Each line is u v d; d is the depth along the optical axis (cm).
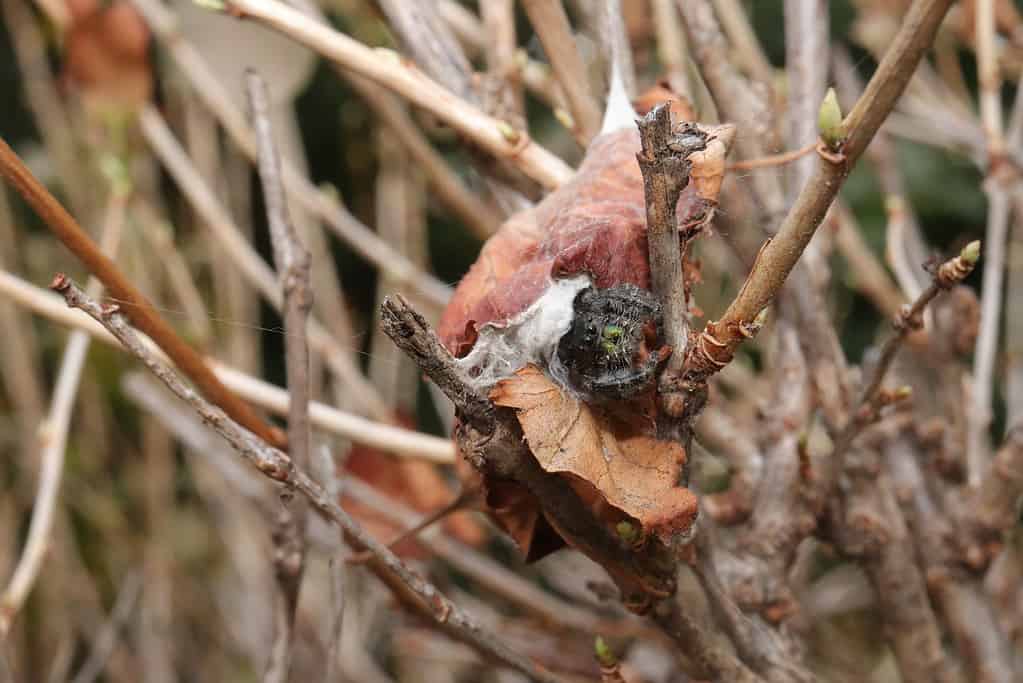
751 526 38
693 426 31
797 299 38
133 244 66
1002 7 50
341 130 77
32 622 68
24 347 71
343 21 64
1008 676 40
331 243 76
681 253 32
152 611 68
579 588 53
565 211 33
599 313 31
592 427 31
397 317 30
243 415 36
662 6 40
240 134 49
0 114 77
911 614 39
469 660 50
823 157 30
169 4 54
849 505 39
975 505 40
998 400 65
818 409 40
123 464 73
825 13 40
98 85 48
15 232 73
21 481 70
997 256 43
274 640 37
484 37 42
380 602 58
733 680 34
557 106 41
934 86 62
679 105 35
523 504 33
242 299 66
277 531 37
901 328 34
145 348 32
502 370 31
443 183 46
